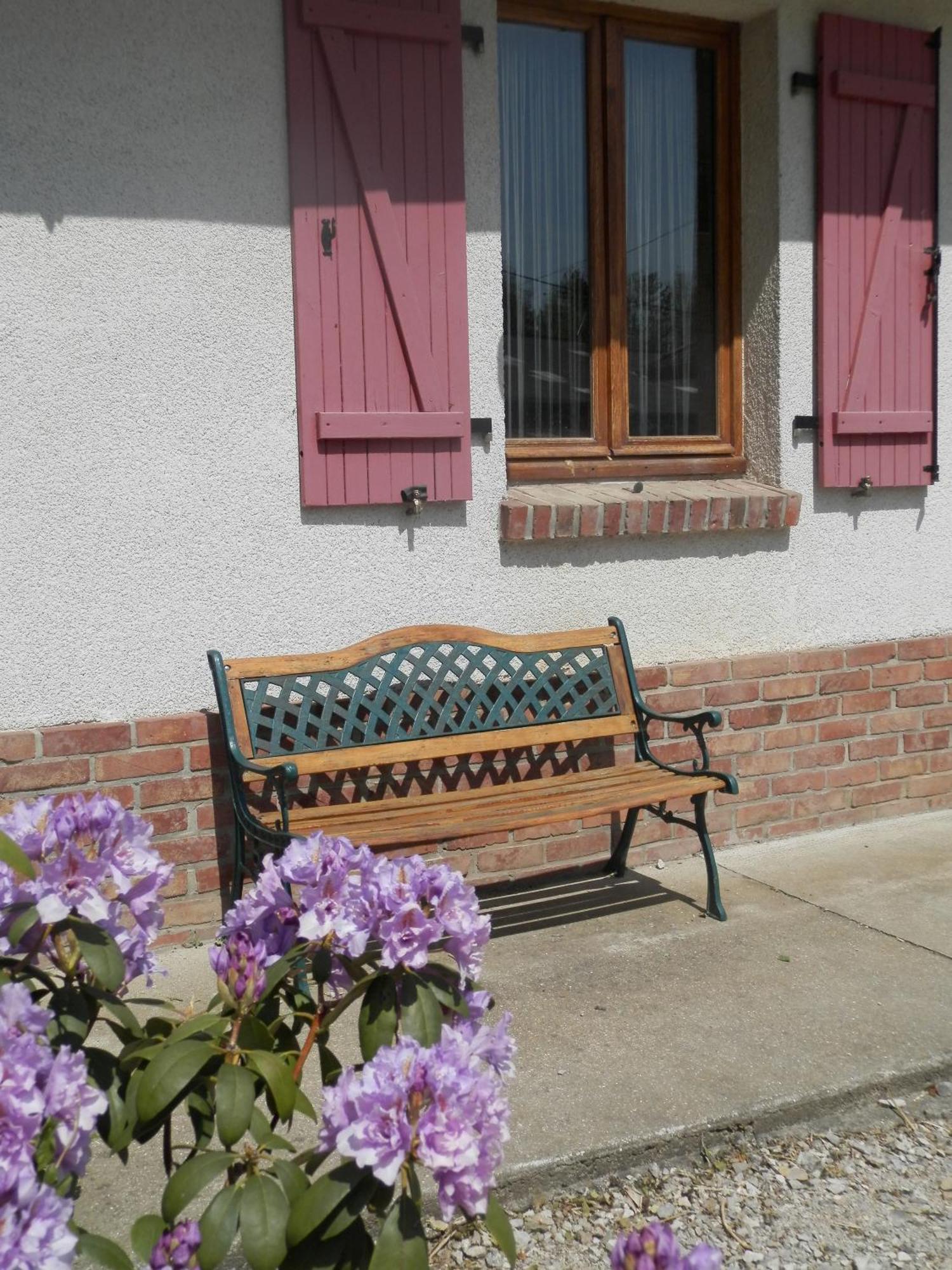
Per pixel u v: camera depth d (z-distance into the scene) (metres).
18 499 3.75
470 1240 2.64
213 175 3.94
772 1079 3.12
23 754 3.77
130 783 3.92
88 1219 2.57
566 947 4.01
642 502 4.65
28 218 3.70
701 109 5.14
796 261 5.04
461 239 4.29
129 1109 1.74
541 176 4.88
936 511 5.50
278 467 4.11
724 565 4.98
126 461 3.88
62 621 3.83
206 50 3.89
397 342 4.23
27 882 1.70
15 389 3.72
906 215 5.22
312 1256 1.64
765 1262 2.59
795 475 5.12
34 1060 1.46
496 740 4.28
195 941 4.05
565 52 4.89
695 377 5.23
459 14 4.21
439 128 4.22
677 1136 2.89
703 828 4.26
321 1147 1.60
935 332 5.34
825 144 4.99
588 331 5.02
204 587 4.03
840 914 4.27
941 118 5.29
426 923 1.79
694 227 5.17
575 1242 2.64
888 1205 2.78
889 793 5.43
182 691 4.02
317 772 3.98
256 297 4.04
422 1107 1.54
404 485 4.27
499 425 4.48
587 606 4.71
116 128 3.79
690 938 4.07
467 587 4.47
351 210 4.11
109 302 3.83
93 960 1.74
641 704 4.51
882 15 5.11
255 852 3.89
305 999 2.01
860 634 5.34
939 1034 3.36
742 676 5.00
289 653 4.18
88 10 3.72
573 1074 3.15
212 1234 1.57
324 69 4.04
